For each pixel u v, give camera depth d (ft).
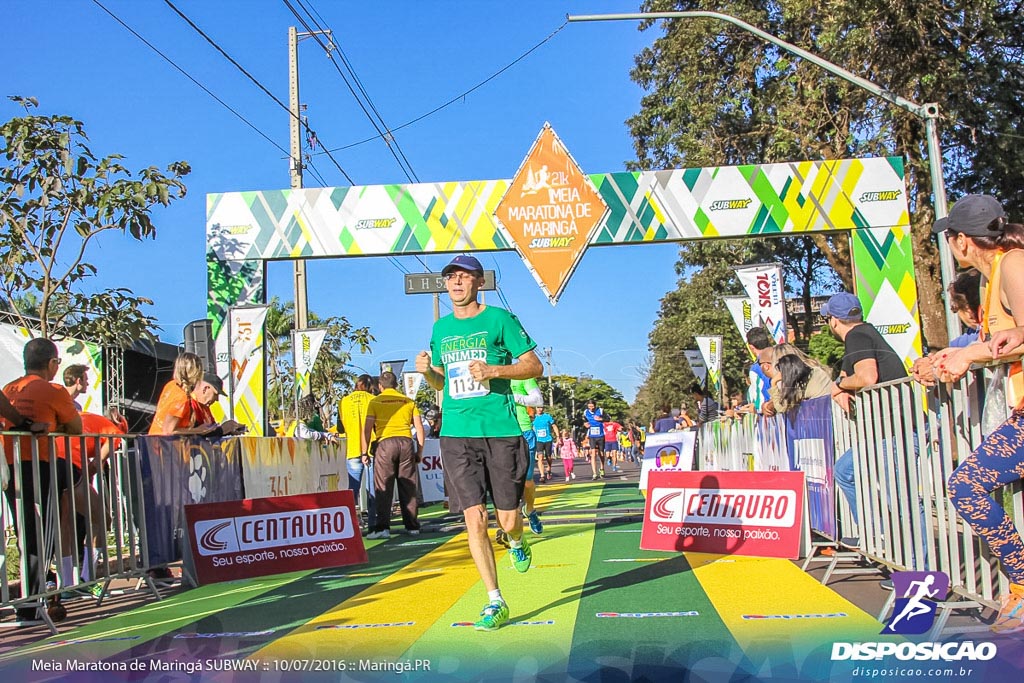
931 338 60.64
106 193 34.68
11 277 36.55
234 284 43.83
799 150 65.92
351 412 39.88
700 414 55.36
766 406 28.45
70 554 20.27
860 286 42.83
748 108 72.23
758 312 42.14
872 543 20.13
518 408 32.53
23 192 34.91
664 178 43.16
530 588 20.86
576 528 34.06
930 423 16.76
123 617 20.01
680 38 71.36
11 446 18.34
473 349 17.47
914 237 60.64
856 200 42.98
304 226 43.83
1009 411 13.70
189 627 18.07
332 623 17.61
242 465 29.94
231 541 24.97
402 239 43.57
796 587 19.53
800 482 23.32
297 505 25.85
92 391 39.34
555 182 42.98
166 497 23.95
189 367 26.61
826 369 25.55
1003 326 14.24
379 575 24.39
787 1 60.59
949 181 59.98
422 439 36.83
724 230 43.01
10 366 36.24
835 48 55.06
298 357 61.46
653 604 18.16
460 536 33.91
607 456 114.83
